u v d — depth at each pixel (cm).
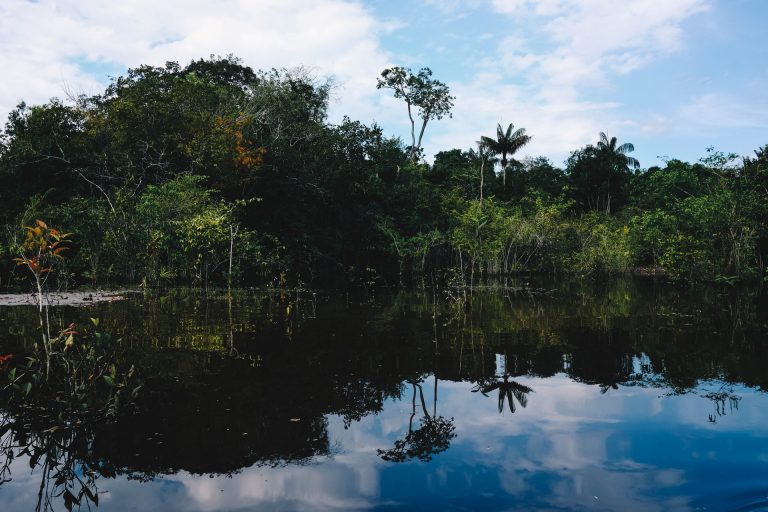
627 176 3831
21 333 679
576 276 2212
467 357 605
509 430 372
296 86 2270
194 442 351
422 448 341
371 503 268
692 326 834
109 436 362
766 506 261
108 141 1781
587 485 285
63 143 1728
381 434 365
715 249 1794
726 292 1434
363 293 1391
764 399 444
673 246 1847
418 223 2384
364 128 2406
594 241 2325
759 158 1745
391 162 2652
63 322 778
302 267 1975
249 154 1853
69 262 1371
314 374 520
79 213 1433
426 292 1443
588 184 3762
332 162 2205
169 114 1761
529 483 288
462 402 438
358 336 723
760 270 1741
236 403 428
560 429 373
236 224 1602
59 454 334
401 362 576
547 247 2342
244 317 879
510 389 477
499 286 1656
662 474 299
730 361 589
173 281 1463
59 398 415
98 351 535
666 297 1303
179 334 708
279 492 282
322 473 305
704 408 420
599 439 354
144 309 954
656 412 411
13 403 418
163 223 1428
